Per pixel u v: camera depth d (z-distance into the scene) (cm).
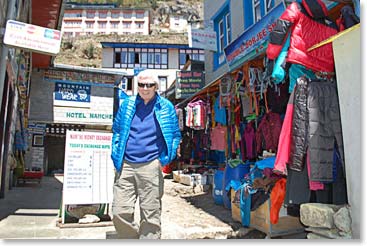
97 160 565
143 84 370
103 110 1402
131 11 6166
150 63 3219
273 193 453
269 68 506
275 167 341
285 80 484
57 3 1011
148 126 373
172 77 3203
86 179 550
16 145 1084
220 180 713
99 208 561
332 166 328
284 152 339
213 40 1122
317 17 373
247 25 937
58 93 1352
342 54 304
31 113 1315
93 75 1395
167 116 377
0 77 519
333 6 409
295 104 337
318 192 343
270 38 375
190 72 1412
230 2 1056
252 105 627
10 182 965
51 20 1134
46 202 738
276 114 571
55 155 1789
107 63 3180
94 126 1527
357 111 285
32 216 582
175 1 8031
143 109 381
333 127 333
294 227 464
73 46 4991
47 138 1764
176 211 661
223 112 781
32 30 518
